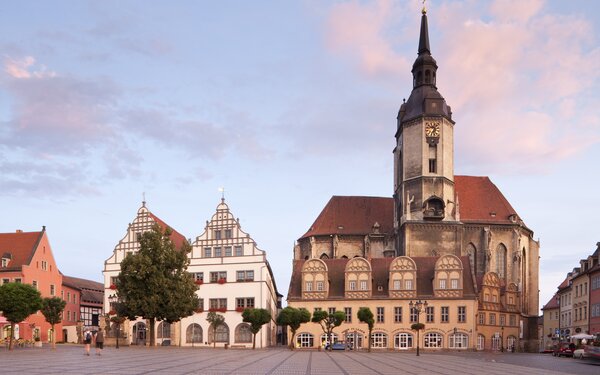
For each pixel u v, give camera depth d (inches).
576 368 2160.4
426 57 5054.1
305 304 4365.2
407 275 4303.6
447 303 4212.6
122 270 3383.4
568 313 5059.1
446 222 4749.0
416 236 4741.6
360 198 5374.0
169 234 3464.6
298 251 5275.6
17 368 1423.5
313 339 4279.0
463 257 4352.9
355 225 5211.6
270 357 2426.2
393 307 4271.7
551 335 6013.8
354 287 4355.3
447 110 4970.5
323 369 1706.4
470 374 1626.5
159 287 3326.8
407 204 4822.8
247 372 1438.2
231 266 4377.5
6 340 3331.7
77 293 5157.5
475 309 4180.6
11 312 2871.6
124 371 1355.8
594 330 4062.5
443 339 4183.1
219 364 1764.3
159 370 1421.0
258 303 4291.3
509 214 5049.2
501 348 4525.1
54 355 2201.0
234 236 4404.5
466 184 5221.5
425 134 4847.4
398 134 5118.1
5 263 4318.4
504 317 4598.9
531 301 5162.4
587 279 4315.9
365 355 3009.4
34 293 2972.4
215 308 4328.3
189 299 3403.1
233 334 4284.0
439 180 4810.5
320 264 4414.4
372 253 5083.7
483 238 4904.0
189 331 4347.9
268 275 4616.1
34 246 4416.8
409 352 3794.3
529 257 5206.7
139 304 3302.2
